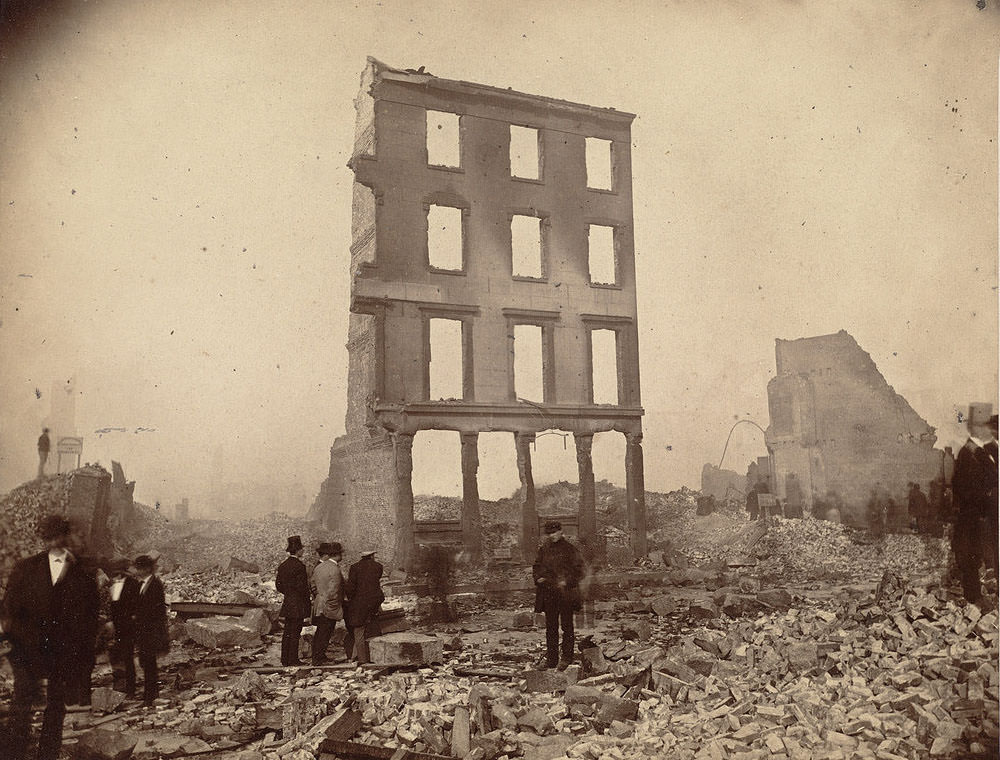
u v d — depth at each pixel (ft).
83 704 18.01
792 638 21.94
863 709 17.03
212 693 19.86
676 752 15.25
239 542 31.09
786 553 39.14
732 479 43.93
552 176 45.03
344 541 34.86
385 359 40.81
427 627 28.50
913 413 38.78
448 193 43.16
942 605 21.84
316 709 17.37
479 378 43.14
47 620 16.76
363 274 41.09
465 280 43.34
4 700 16.49
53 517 18.81
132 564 21.40
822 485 41.24
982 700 16.53
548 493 43.11
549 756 15.28
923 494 38.17
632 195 44.45
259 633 25.88
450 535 40.19
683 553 41.29
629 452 43.88
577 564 22.04
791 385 41.96
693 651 21.63
